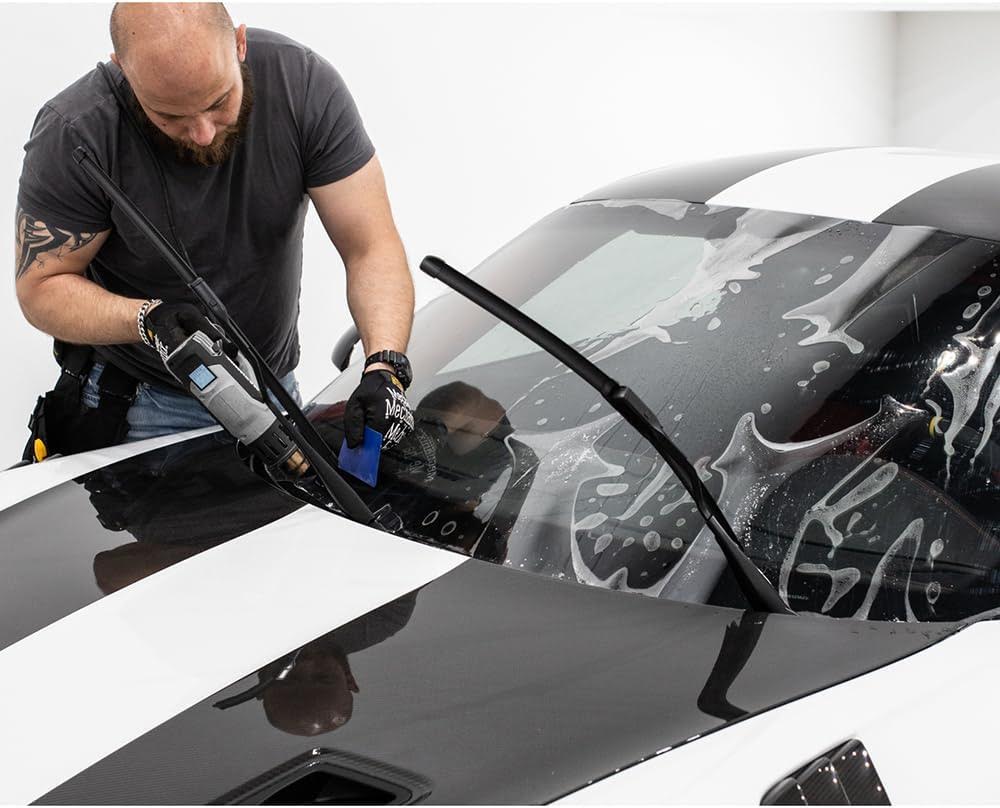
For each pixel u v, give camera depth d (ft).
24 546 4.74
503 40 14.40
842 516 4.34
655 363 4.99
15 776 3.26
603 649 3.72
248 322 6.81
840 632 3.89
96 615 4.08
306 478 5.29
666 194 6.11
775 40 18.21
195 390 5.24
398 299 6.35
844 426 4.53
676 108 16.79
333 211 6.54
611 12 15.57
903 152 6.19
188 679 3.64
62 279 6.14
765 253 5.30
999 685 3.81
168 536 4.70
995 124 20.35
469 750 3.24
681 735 3.30
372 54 13.16
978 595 4.29
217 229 6.33
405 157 13.70
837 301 4.93
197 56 5.24
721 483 4.47
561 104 15.21
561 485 4.72
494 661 3.65
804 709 3.47
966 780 3.58
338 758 3.24
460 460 5.07
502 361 5.56
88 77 6.12
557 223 6.41
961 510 4.43
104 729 3.43
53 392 6.84
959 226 5.10
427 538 4.67
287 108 6.17
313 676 3.61
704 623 3.89
